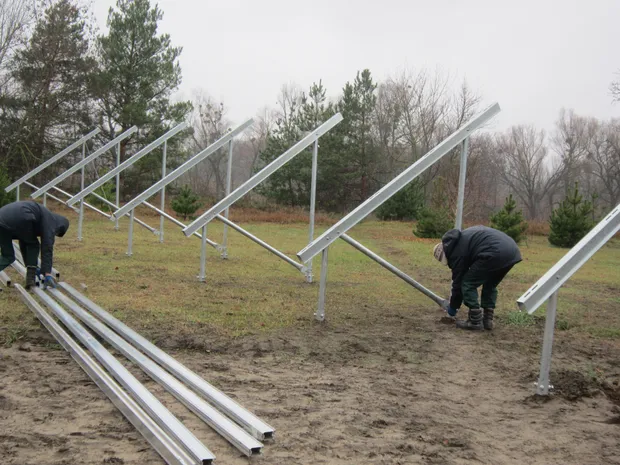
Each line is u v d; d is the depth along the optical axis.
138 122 33.12
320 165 36.78
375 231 27.62
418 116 45.25
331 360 5.54
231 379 4.73
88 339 5.37
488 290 7.11
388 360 5.62
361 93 38.25
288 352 5.73
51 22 33.12
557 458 3.44
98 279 9.27
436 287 10.71
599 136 55.16
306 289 9.51
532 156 55.97
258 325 6.66
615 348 6.42
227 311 7.32
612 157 53.69
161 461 3.13
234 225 9.12
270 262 13.05
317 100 38.19
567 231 22.84
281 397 4.34
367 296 9.12
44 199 17.89
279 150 37.47
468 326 7.04
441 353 5.93
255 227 26.81
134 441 3.39
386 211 34.34
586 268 15.77
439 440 3.63
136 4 34.50
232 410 3.81
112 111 35.12
